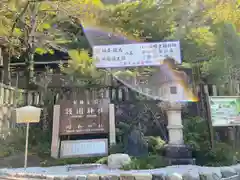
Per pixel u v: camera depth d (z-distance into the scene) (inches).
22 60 287.3
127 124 185.8
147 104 198.1
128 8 230.5
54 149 158.9
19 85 260.1
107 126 170.2
